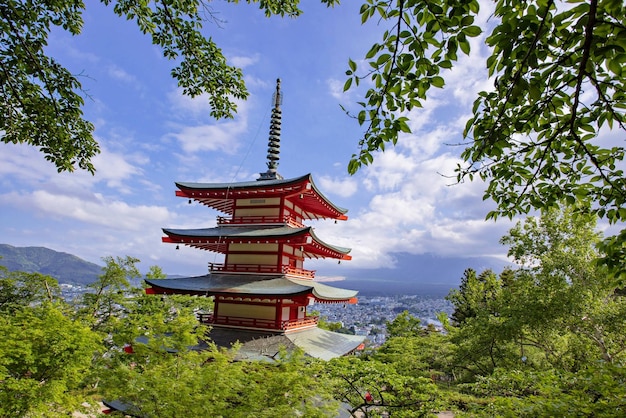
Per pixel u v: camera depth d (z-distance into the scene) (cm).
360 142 566
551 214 2153
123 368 973
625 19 351
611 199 614
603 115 496
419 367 2681
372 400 1510
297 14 1087
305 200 2303
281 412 891
